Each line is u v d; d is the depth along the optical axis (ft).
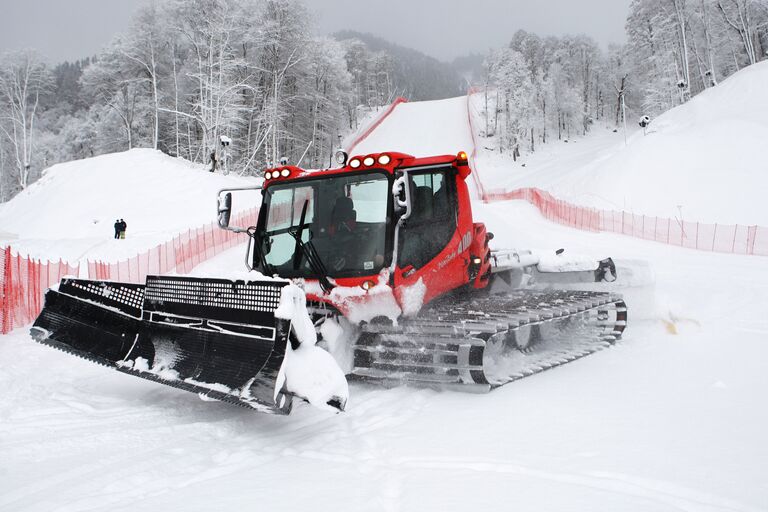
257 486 10.50
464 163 19.72
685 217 93.04
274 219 19.44
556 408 15.12
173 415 15.34
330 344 17.26
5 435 13.53
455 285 19.93
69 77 327.67
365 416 14.98
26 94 172.86
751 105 120.37
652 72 213.46
